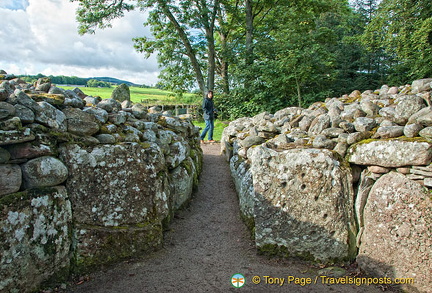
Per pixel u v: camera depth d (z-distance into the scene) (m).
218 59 18.03
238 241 3.82
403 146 2.94
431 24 11.23
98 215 3.10
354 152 3.31
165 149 4.40
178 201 4.58
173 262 3.30
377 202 3.08
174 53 15.31
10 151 2.56
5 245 2.40
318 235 3.29
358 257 3.20
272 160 3.46
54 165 2.79
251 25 16.08
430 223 2.75
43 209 2.67
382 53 14.89
